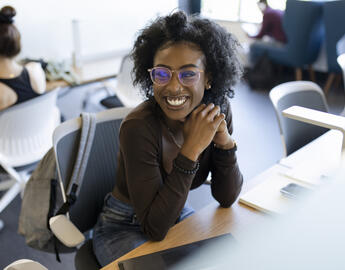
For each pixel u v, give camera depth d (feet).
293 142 5.71
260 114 12.03
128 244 3.66
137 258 2.92
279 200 3.65
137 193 3.32
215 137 3.59
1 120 5.78
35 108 6.01
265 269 1.06
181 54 3.12
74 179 3.99
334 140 4.91
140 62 3.49
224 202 3.67
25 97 6.76
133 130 3.30
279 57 14.21
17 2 13.78
